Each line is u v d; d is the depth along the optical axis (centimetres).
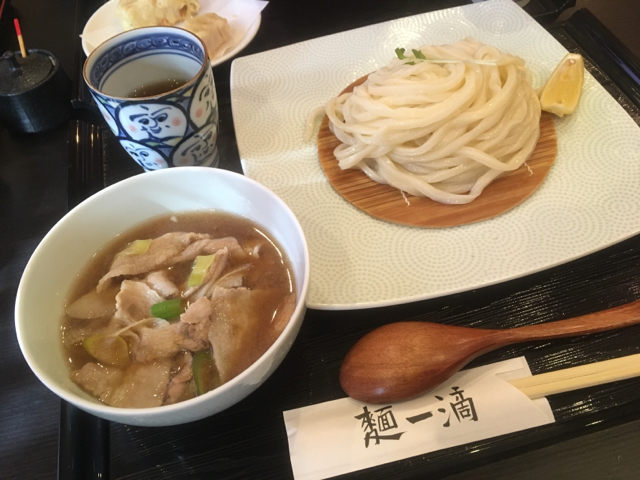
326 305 27
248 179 26
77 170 38
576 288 29
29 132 42
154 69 35
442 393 26
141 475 25
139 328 25
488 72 35
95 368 24
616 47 40
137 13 47
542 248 29
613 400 25
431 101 33
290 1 51
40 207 37
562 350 27
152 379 23
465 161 33
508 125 33
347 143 35
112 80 33
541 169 32
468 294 30
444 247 30
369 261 29
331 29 48
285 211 25
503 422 25
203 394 21
